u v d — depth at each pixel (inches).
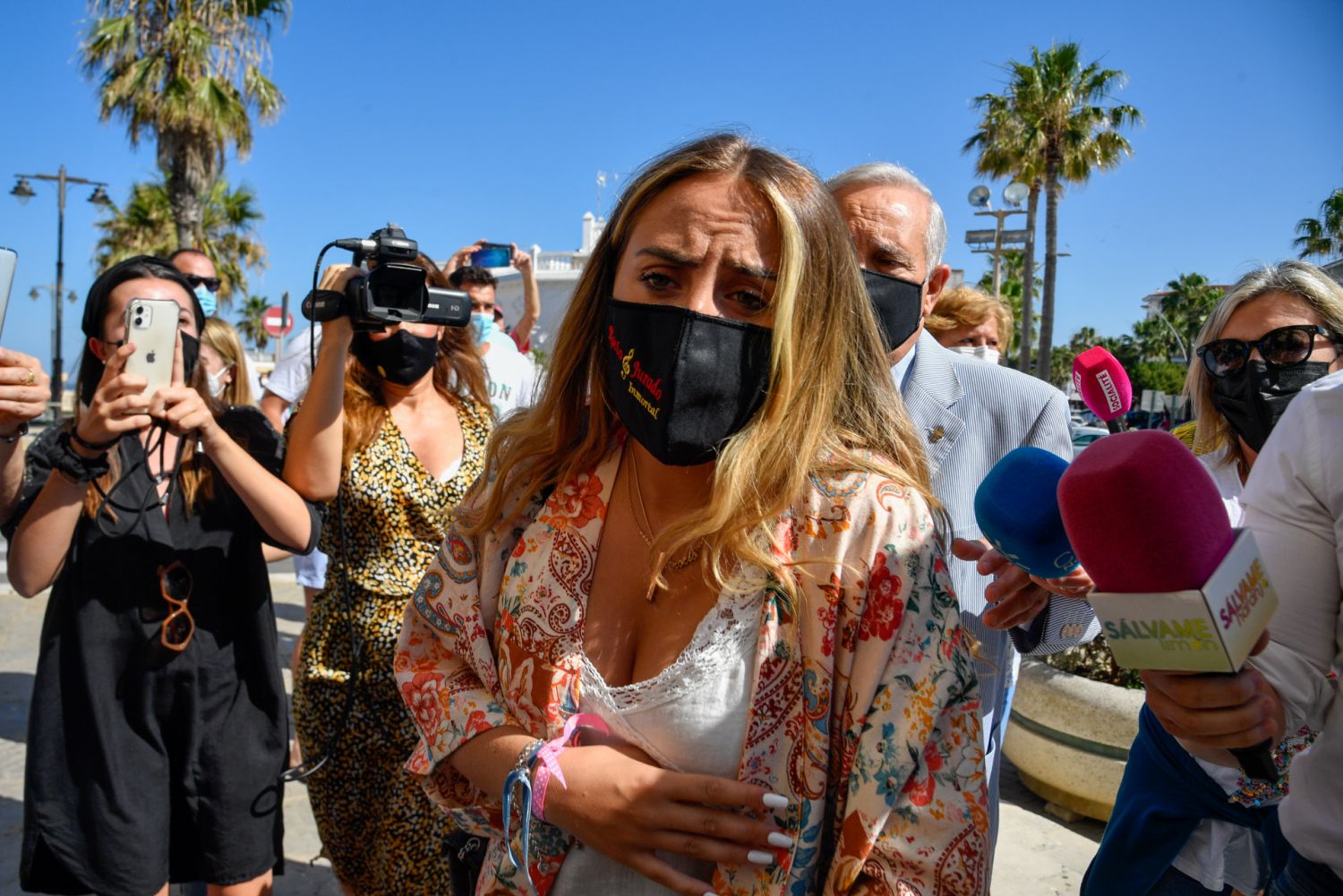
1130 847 86.6
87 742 93.5
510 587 60.5
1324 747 57.4
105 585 94.5
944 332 166.7
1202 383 97.6
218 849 97.5
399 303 102.7
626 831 51.3
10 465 91.6
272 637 101.5
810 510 53.3
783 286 53.7
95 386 100.0
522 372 177.3
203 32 727.1
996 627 64.8
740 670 52.8
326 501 106.0
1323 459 54.2
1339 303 87.7
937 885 48.0
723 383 54.4
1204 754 50.1
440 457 118.6
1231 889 85.6
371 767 111.3
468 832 64.7
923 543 51.8
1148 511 39.9
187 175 754.8
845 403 57.7
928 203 100.0
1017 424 99.0
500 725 58.7
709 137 57.7
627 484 61.1
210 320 153.9
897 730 48.9
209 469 99.4
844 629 51.4
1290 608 55.1
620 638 58.4
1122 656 43.1
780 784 51.3
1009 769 192.4
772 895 50.1
